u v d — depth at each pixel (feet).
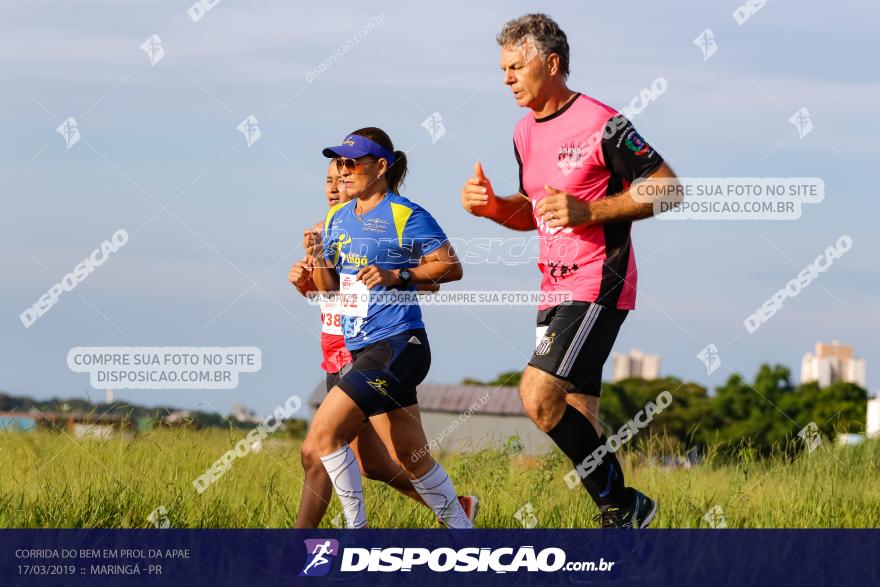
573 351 40.98
